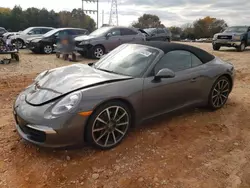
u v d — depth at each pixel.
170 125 4.16
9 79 7.36
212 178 2.90
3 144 3.44
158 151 3.39
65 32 15.05
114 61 4.09
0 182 2.74
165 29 19.30
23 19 55.94
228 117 4.62
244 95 6.02
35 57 12.95
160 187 2.73
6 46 10.94
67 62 11.38
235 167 3.12
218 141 3.73
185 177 2.90
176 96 4.02
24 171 2.93
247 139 3.83
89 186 2.71
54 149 3.21
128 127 3.52
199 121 4.38
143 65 3.78
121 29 13.05
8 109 4.75
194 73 4.23
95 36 12.43
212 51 16.03
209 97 4.64
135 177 2.86
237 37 15.68
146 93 3.57
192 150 3.45
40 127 2.89
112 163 3.09
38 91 3.36
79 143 3.07
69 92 3.11
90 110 3.01
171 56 4.03
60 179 2.81
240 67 9.90
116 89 3.26
